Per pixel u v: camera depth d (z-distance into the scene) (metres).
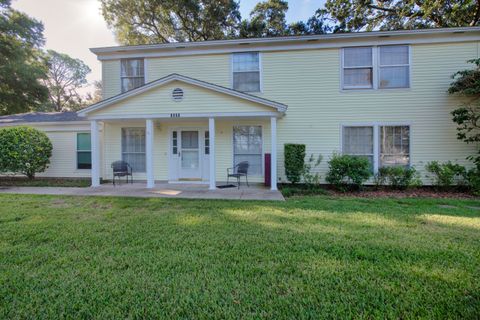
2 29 17.70
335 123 9.19
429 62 8.72
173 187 8.56
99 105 8.25
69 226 4.29
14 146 9.27
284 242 3.57
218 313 2.04
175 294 2.31
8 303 2.18
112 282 2.51
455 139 8.66
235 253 3.19
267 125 9.46
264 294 2.30
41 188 8.41
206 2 18.45
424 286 2.41
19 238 3.72
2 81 18.64
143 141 10.05
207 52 9.67
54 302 2.20
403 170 8.45
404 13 13.74
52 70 35.34
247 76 9.55
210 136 8.09
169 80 8.05
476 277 2.58
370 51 8.99
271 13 19.56
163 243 3.54
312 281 2.53
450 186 8.68
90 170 10.66
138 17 18.11
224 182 9.66
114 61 10.16
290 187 8.88
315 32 18.69
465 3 11.53
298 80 9.32
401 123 8.88
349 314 2.02
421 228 4.19
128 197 6.81
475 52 8.51
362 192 8.21
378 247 3.36
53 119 11.19
